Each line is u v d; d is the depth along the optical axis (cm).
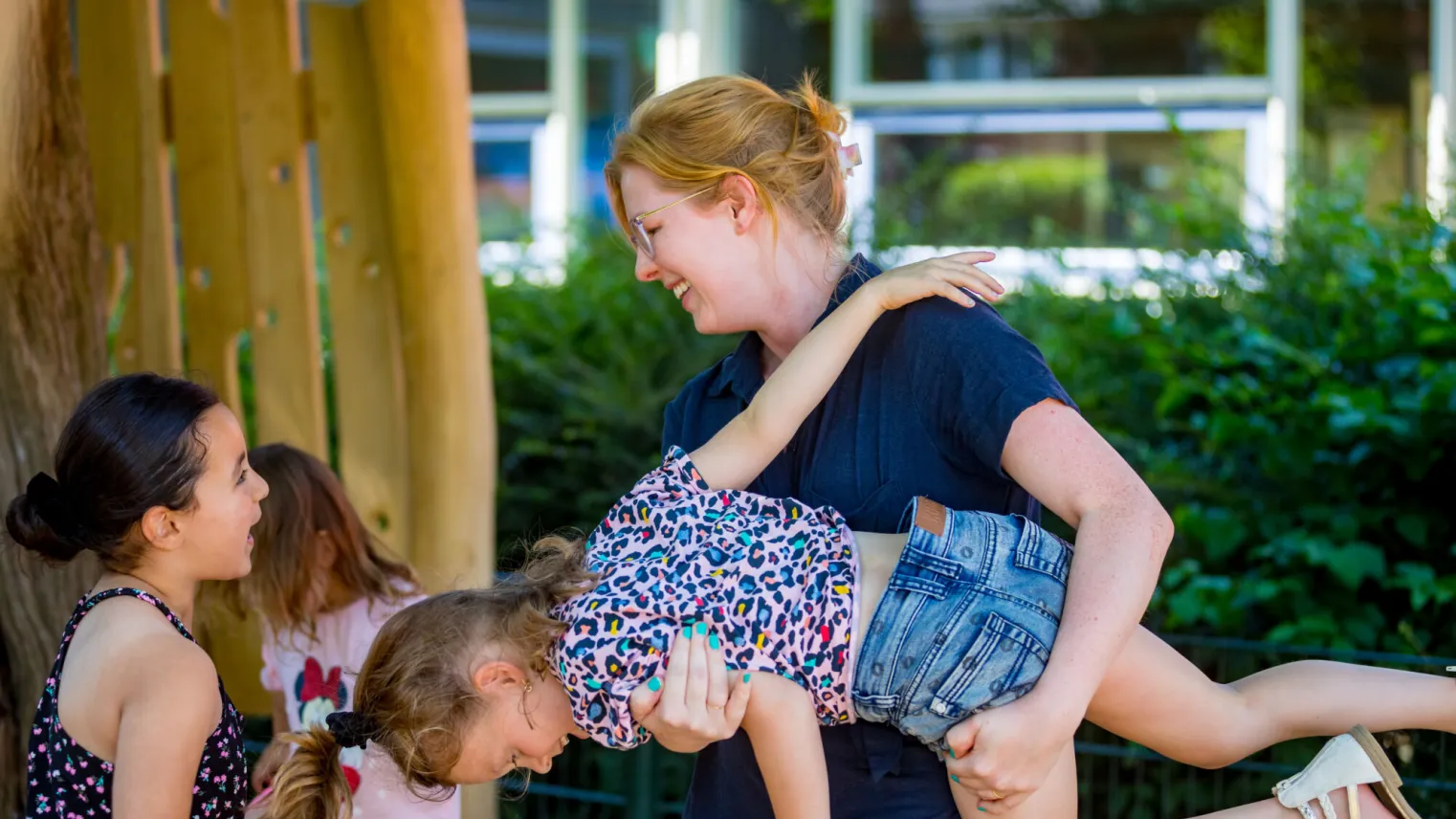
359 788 255
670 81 717
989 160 677
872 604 189
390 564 293
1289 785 212
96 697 205
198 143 387
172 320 391
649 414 466
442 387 363
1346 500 382
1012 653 183
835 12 693
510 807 395
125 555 214
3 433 299
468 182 365
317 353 385
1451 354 386
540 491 476
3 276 297
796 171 200
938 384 190
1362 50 638
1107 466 182
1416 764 345
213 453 215
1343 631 362
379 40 352
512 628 200
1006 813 189
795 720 186
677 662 184
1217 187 502
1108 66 662
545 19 737
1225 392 398
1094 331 457
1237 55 649
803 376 194
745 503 199
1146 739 211
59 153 306
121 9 387
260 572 278
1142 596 177
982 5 674
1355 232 442
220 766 215
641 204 201
